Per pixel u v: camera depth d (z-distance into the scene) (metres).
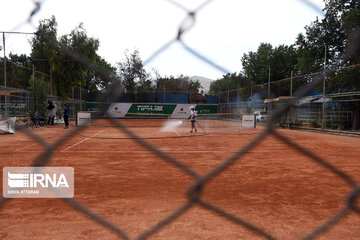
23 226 3.26
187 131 18.64
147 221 3.42
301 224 3.38
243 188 4.95
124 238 2.93
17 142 11.27
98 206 3.95
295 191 4.80
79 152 9.05
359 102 17.72
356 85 13.77
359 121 18.23
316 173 6.20
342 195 4.56
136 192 4.66
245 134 16.33
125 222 3.38
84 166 6.80
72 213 3.67
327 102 19.56
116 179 5.53
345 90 15.55
